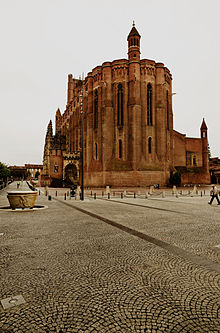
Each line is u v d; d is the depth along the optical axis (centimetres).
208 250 575
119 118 4609
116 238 695
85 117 5256
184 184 5228
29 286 376
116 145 4522
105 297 339
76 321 279
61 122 8419
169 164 4822
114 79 4634
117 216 1131
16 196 1370
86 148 5025
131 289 365
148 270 446
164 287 373
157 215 1165
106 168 4434
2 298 336
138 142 4388
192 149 6162
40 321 279
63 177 5494
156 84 4697
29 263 482
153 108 4628
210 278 409
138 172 4294
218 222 966
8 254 542
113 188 4194
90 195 2878
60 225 898
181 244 629
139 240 671
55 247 600
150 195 2878
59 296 342
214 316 289
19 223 942
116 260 502
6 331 259
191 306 313
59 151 5519
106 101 4578
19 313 297
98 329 262
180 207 1539
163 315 290
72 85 7531
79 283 388
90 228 841
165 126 4731
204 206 1605
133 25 4697
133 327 265
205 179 5566
